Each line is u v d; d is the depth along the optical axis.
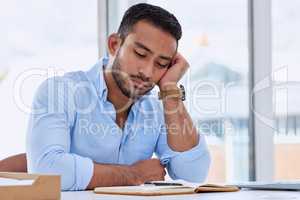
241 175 3.04
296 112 3.10
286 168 3.10
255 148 3.09
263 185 1.44
